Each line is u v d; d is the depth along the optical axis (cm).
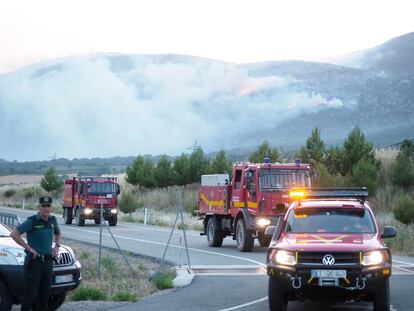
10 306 1209
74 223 4838
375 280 1170
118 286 1644
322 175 4194
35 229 1162
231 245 2950
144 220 4631
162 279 1666
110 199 4375
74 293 1489
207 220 2958
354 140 4875
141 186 7181
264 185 2522
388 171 5100
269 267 1214
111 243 2969
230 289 1594
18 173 18838
